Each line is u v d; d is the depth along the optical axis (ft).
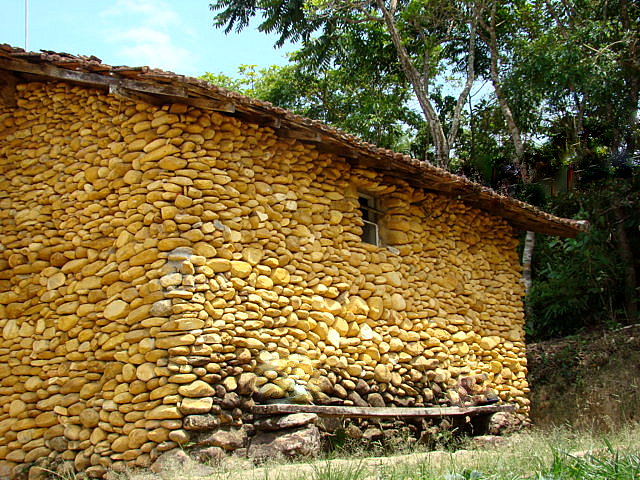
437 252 36.29
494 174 70.59
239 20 68.08
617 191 59.21
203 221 26.07
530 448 23.50
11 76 29.50
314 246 29.86
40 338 27.09
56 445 25.46
